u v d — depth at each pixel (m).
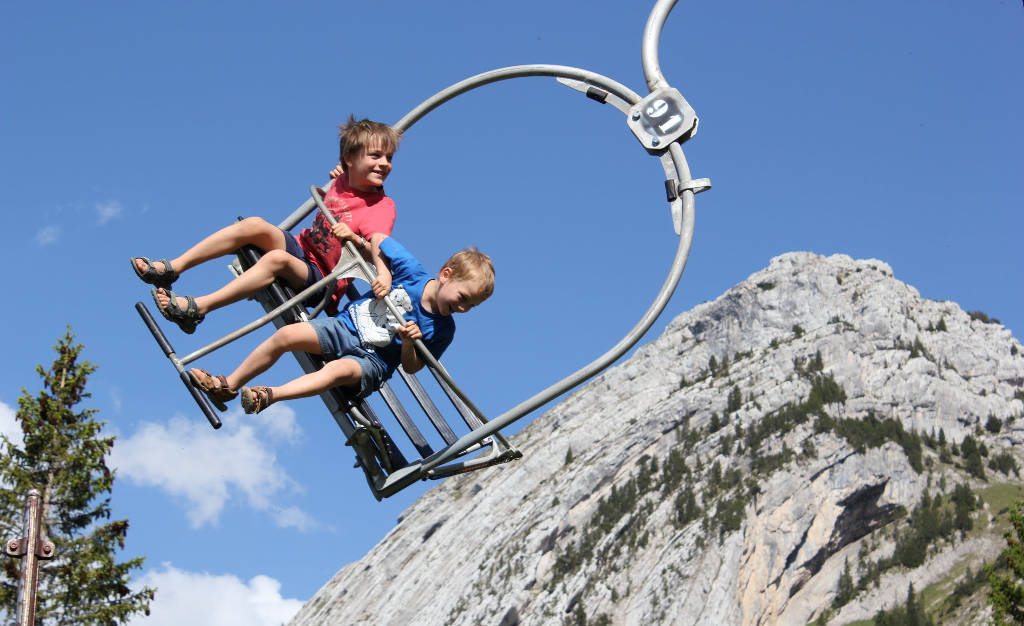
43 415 24.84
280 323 7.16
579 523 199.88
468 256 7.04
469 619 187.88
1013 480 199.38
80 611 22.89
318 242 7.38
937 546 176.62
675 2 7.69
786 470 184.12
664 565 168.38
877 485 186.00
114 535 24.06
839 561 176.50
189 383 6.43
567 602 175.62
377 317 6.88
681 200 7.12
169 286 6.90
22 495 23.44
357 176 7.45
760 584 166.38
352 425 6.74
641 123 7.33
